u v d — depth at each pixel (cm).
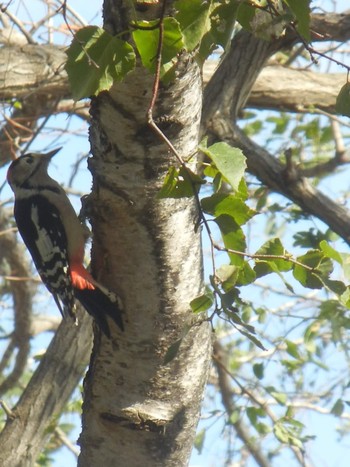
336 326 1175
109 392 803
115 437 812
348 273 648
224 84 1173
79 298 883
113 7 609
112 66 555
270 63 1446
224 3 544
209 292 657
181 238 733
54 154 1198
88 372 824
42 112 1449
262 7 555
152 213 711
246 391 1326
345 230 1195
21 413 1216
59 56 1361
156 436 805
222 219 622
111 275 758
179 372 789
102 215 724
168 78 604
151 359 781
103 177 701
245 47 1167
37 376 1226
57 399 1222
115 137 674
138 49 557
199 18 542
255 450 1455
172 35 548
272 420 1297
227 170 565
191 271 752
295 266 652
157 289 752
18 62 1344
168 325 767
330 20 1234
